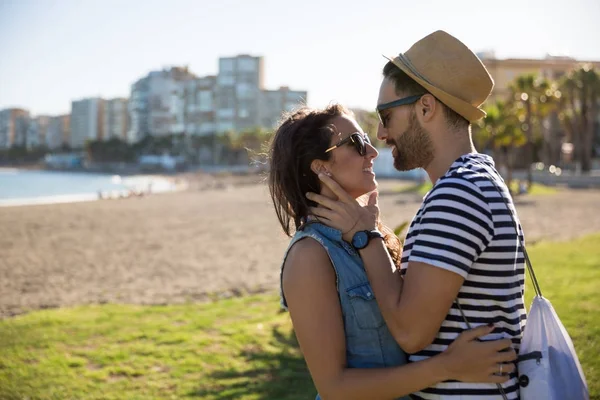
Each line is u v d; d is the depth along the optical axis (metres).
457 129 1.84
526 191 40.44
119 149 170.00
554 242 14.73
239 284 11.51
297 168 1.90
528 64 78.81
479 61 1.85
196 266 14.30
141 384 5.33
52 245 19.64
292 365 5.69
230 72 179.75
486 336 1.69
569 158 68.19
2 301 10.45
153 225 26.81
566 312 6.65
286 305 1.83
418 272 1.63
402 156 1.92
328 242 1.79
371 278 1.75
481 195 1.66
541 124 59.38
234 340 6.68
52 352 6.46
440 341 1.72
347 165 1.88
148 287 11.59
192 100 187.12
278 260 14.92
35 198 61.91
